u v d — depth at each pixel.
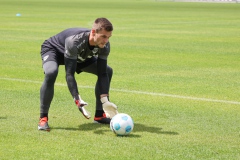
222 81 20.83
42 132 12.83
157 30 46.44
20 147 11.52
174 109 15.77
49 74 12.82
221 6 114.31
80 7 97.31
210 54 29.75
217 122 14.20
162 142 12.05
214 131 13.20
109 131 13.04
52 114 14.85
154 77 21.61
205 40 37.75
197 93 18.33
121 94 18.03
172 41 36.78
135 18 64.31
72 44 12.48
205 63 26.02
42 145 11.69
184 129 13.35
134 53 29.67
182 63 25.92
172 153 11.21
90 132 12.91
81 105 12.30
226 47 33.44
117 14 73.25
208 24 55.44
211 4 128.62
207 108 15.98
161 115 14.95
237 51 31.28
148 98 17.39
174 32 44.56
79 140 12.12
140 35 41.12
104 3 124.88
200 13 80.19
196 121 14.28
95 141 12.05
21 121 13.93
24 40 36.22
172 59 27.41
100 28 12.30
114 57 27.88
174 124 13.88
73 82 12.59
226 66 25.03
